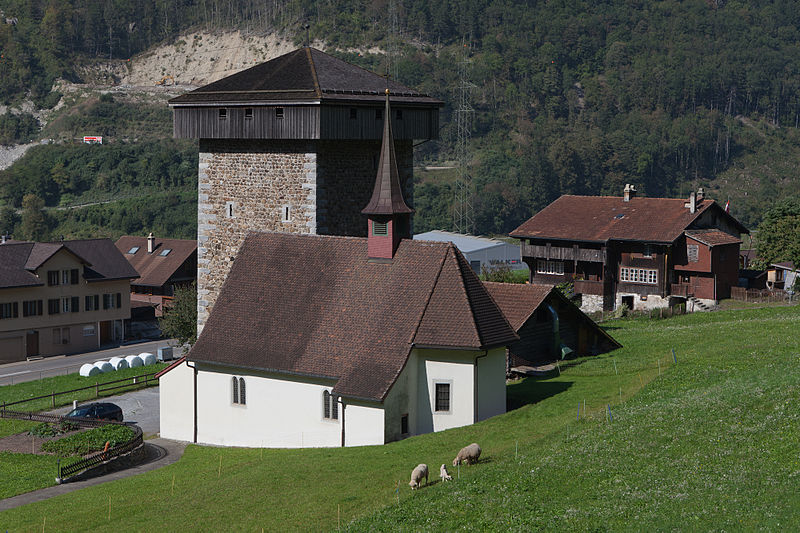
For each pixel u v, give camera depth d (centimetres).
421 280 5634
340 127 6625
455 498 3969
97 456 5656
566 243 11981
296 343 5734
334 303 5797
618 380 6069
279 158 6756
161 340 12225
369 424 5331
